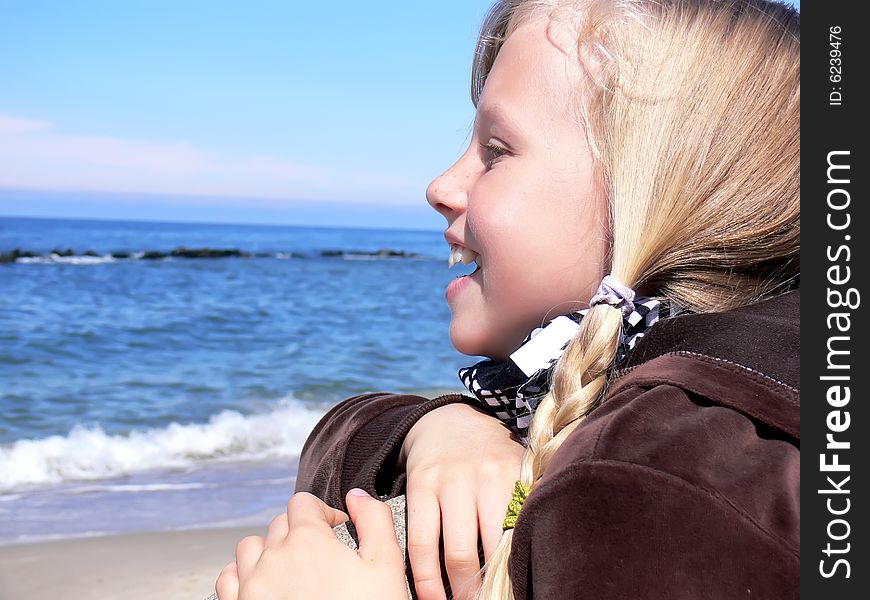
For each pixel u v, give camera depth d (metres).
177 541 5.09
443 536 0.81
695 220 0.82
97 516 5.66
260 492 6.31
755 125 0.82
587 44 0.89
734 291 0.85
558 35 0.91
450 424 0.95
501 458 0.86
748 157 0.82
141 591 4.27
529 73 0.91
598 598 0.58
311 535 0.80
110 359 13.00
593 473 0.60
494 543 0.78
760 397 0.66
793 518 0.59
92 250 47.28
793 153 0.83
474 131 1.00
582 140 0.88
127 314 17.97
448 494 0.83
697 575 0.57
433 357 14.32
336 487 1.02
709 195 0.82
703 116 0.83
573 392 0.76
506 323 0.94
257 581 0.79
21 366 12.10
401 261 44.06
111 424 8.59
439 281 30.23
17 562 4.66
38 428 8.37
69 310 18.23
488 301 0.94
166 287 23.75
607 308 0.79
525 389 0.91
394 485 0.97
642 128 0.83
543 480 0.64
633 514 0.59
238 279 27.22
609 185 0.87
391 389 11.33
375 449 1.04
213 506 5.93
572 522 0.60
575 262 0.89
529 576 0.66
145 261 33.97
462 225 0.98
